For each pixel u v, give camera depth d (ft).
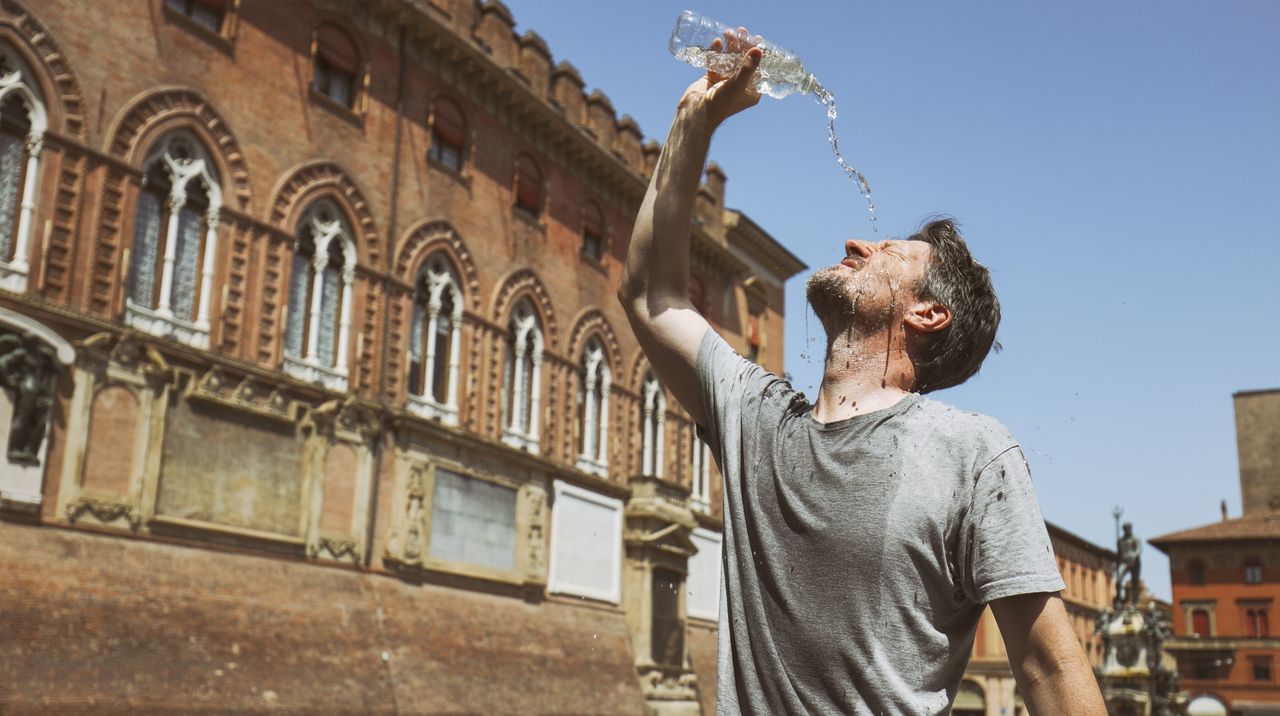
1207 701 99.30
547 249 110.01
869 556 5.41
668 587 120.06
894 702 5.25
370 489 84.43
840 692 5.39
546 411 106.52
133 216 68.64
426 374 92.89
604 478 114.01
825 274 6.60
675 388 7.30
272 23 80.79
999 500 5.32
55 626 59.98
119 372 66.74
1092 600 264.31
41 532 61.41
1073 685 5.01
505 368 103.50
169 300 71.20
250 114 77.82
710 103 7.22
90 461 64.59
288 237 79.77
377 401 86.07
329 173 84.17
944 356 6.33
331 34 86.43
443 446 92.12
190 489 70.33
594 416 115.55
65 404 63.72
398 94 92.53
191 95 73.26
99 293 66.49
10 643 57.41
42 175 63.77
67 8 65.77
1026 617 5.19
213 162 75.00
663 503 118.73
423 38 95.14
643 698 111.24
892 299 6.36
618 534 115.03
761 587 5.84
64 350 63.21
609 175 120.57
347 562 81.51
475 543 94.38
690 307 7.42
